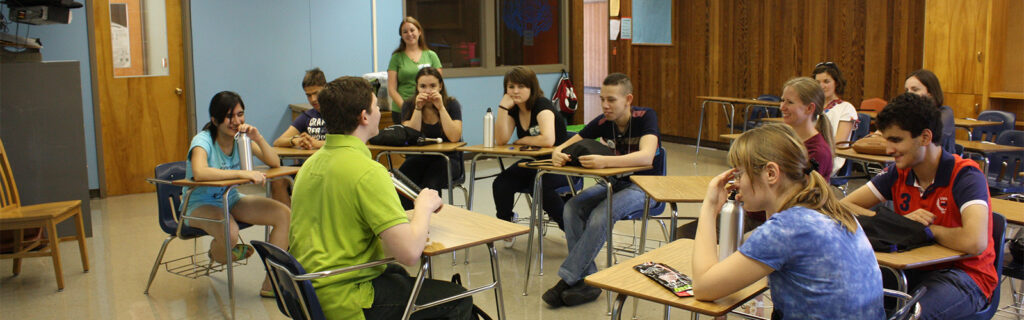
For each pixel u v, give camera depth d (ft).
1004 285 12.37
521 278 13.19
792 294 5.87
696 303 6.13
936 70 21.93
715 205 6.49
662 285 6.61
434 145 14.24
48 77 15.58
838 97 15.90
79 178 15.99
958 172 7.79
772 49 25.75
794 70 25.21
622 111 12.12
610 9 31.14
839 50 24.06
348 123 7.49
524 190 14.23
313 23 22.84
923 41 22.11
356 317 7.40
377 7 23.89
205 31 21.08
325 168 7.45
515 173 14.20
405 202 13.50
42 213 12.71
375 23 23.93
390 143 13.91
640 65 30.45
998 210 9.05
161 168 12.51
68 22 16.60
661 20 29.25
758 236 5.83
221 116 11.80
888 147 8.11
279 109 22.65
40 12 15.96
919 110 7.77
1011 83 21.20
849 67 23.91
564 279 11.73
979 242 7.39
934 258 7.25
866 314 5.80
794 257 5.75
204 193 12.01
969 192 7.63
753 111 25.26
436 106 14.84
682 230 11.03
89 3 19.42
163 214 12.46
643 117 12.20
